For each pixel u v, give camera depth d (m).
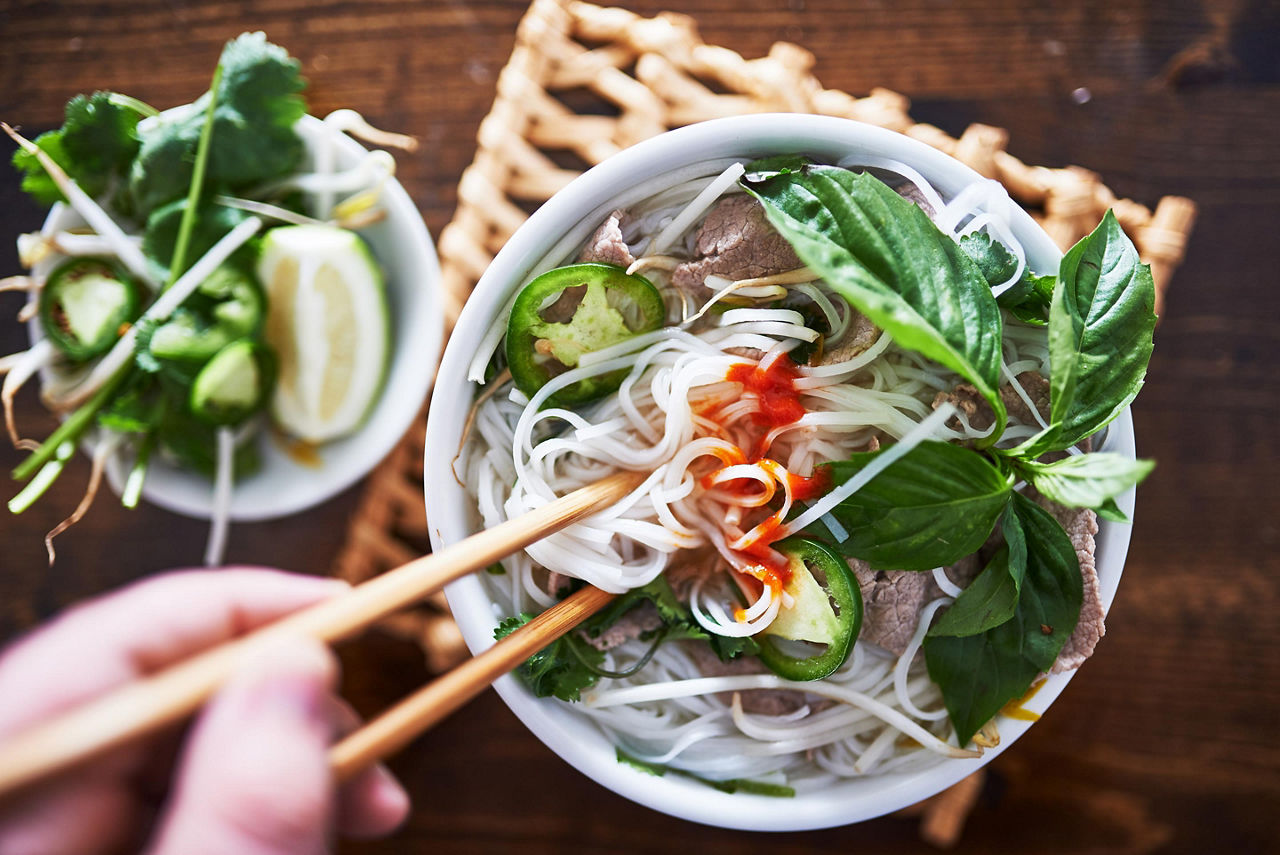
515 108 0.42
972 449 0.37
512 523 0.34
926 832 0.43
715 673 0.39
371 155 0.41
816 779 0.39
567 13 0.42
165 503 0.41
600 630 0.37
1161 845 0.42
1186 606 0.42
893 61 0.42
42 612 0.42
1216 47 0.42
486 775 0.43
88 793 0.32
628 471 0.37
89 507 0.43
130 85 0.43
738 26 0.42
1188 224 0.42
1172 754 0.42
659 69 0.42
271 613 0.34
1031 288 0.36
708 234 0.37
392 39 0.42
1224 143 0.42
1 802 0.27
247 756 0.29
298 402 0.41
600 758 0.37
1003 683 0.37
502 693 0.37
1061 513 0.37
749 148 0.36
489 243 0.42
